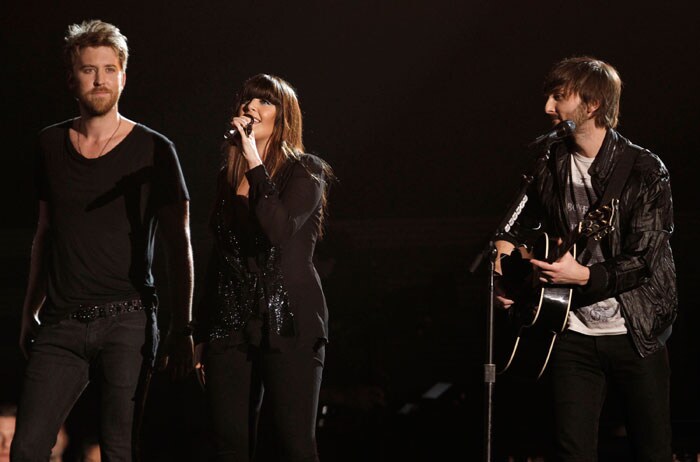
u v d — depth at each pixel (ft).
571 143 41.52
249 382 37.78
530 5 108.37
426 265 106.42
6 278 104.73
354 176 111.45
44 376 39.42
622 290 38.88
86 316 39.55
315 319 37.81
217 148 111.45
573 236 40.06
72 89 40.88
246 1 110.63
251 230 37.91
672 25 105.70
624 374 40.04
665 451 39.83
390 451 64.90
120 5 110.11
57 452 72.95
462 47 110.01
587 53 107.86
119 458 39.63
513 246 44.16
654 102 106.52
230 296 37.93
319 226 39.75
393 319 73.15
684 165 105.81
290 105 39.27
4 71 109.50
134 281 40.29
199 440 74.74
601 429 64.95
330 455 64.18
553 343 40.73
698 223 101.81
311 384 37.32
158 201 41.11
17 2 108.88
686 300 97.30
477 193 110.63
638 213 39.68
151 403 76.18
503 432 65.82
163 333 84.94
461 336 94.79
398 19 110.42
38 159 41.60
